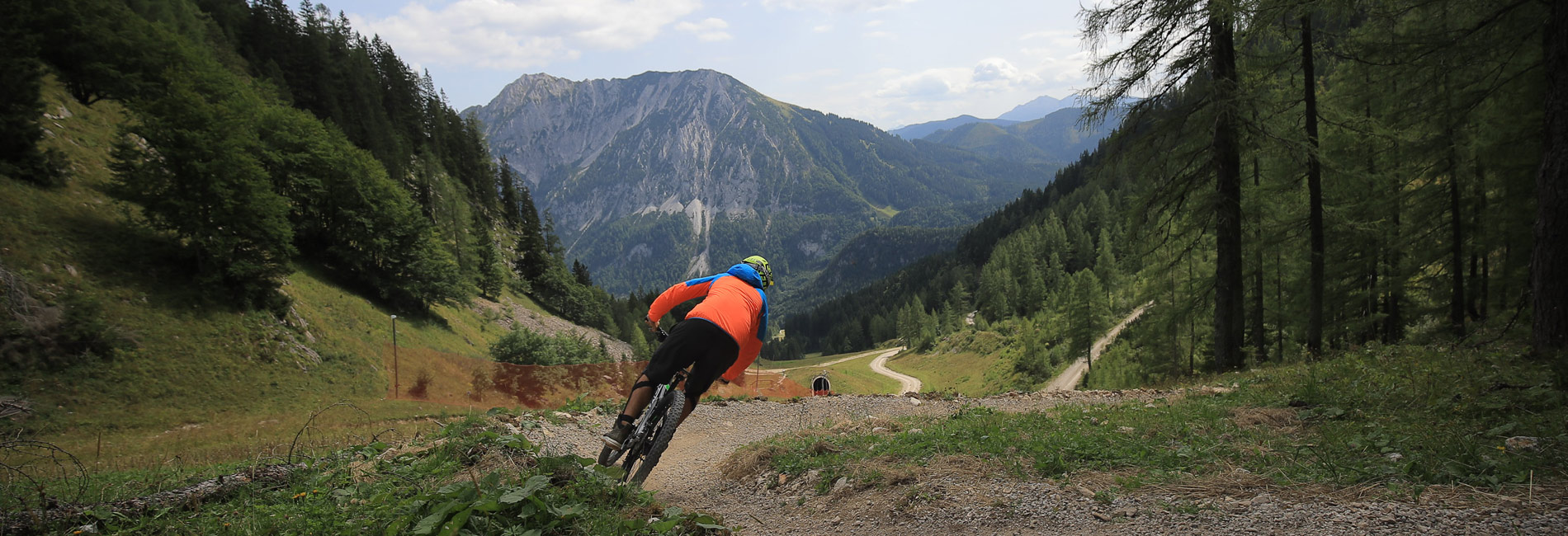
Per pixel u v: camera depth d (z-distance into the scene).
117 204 40.56
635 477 3.98
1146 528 3.16
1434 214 19.05
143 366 30.78
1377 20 13.27
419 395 27.50
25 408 11.43
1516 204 16.06
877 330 167.00
